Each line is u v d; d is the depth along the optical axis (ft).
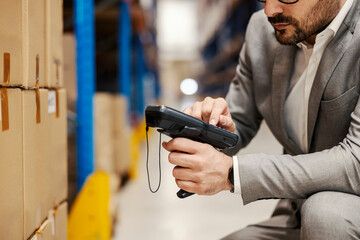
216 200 10.03
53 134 3.70
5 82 2.57
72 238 5.73
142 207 9.31
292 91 3.53
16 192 2.73
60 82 4.01
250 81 4.05
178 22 90.99
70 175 7.26
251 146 20.36
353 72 3.02
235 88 4.23
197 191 2.81
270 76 3.67
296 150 3.67
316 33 3.16
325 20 2.96
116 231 7.60
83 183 7.17
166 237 7.32
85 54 7.24
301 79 3.43
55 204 3.78
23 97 2.89
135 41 21.43
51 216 3.60
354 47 2.98
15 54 2.76
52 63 3.67
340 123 3.14
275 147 20.01
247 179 2.77
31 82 3.05
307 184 2.73
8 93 2.62
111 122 9.80
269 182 2.76
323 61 3.08
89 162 7.22
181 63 95.04
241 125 4.10
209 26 55.98
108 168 9.27
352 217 2.57
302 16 2.93
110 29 15.40
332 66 3.05
